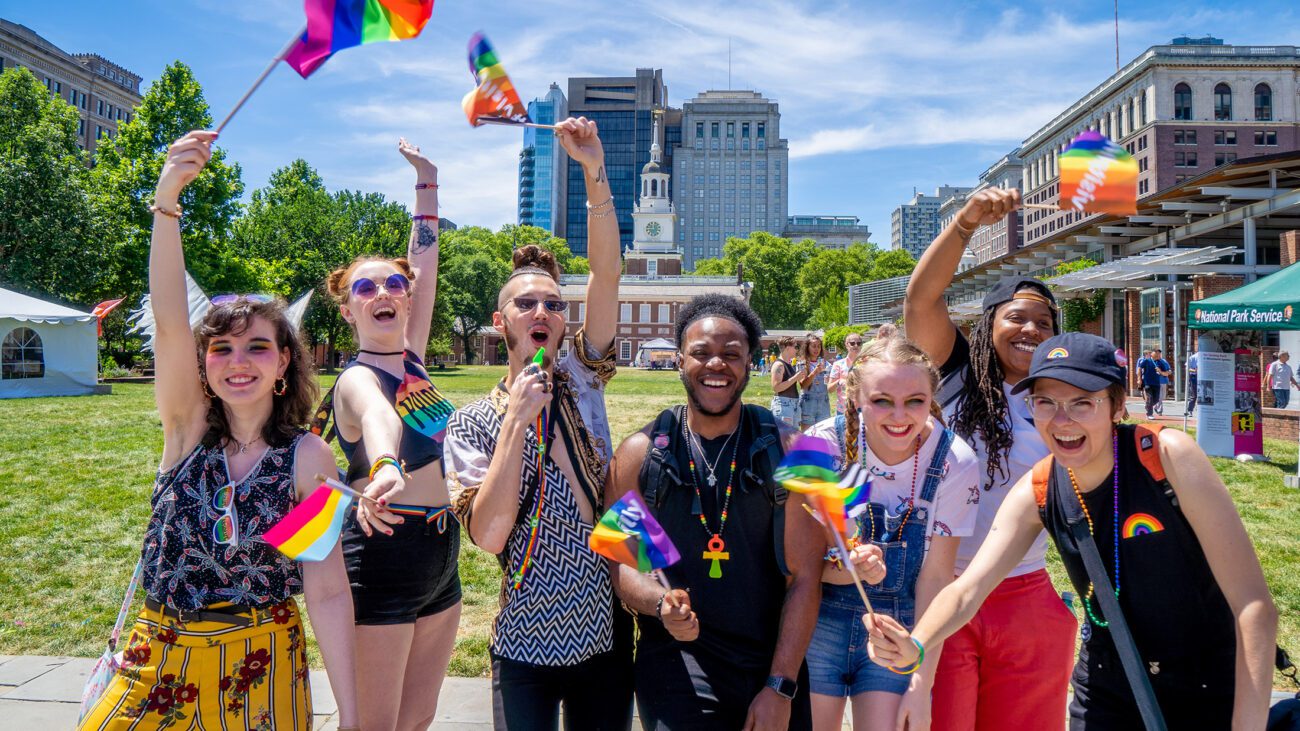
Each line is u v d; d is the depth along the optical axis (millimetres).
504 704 2287
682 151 171250
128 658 1966
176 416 2035
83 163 35500
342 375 2521
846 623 2395
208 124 33312
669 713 2150
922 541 2355
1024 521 2197
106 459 10812
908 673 2141
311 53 1923
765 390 30297
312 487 2031
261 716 1960
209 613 1942
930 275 2760
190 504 1974
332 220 44375
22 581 5570
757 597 2236
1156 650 1999
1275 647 1807
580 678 2396
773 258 102125
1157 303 21703
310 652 4469
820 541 2223
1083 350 1967
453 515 2604
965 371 2801
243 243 43125
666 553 1895
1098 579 2006
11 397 21969
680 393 28016
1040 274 28812
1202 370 11609
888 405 2234
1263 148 61000
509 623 2338
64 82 69500
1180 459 1900
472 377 39312
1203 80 61281
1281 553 6156
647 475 2258
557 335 2605
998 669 2453
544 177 159750
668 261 96375
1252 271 18812
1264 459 11102
